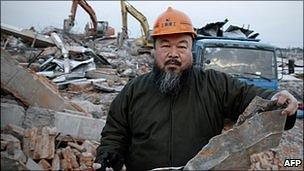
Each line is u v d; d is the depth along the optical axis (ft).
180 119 8.17
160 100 8.35
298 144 24.71
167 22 8.23
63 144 18.39
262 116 7.30
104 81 41.32
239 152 7.04
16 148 15.20
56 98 20.45
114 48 76.13
